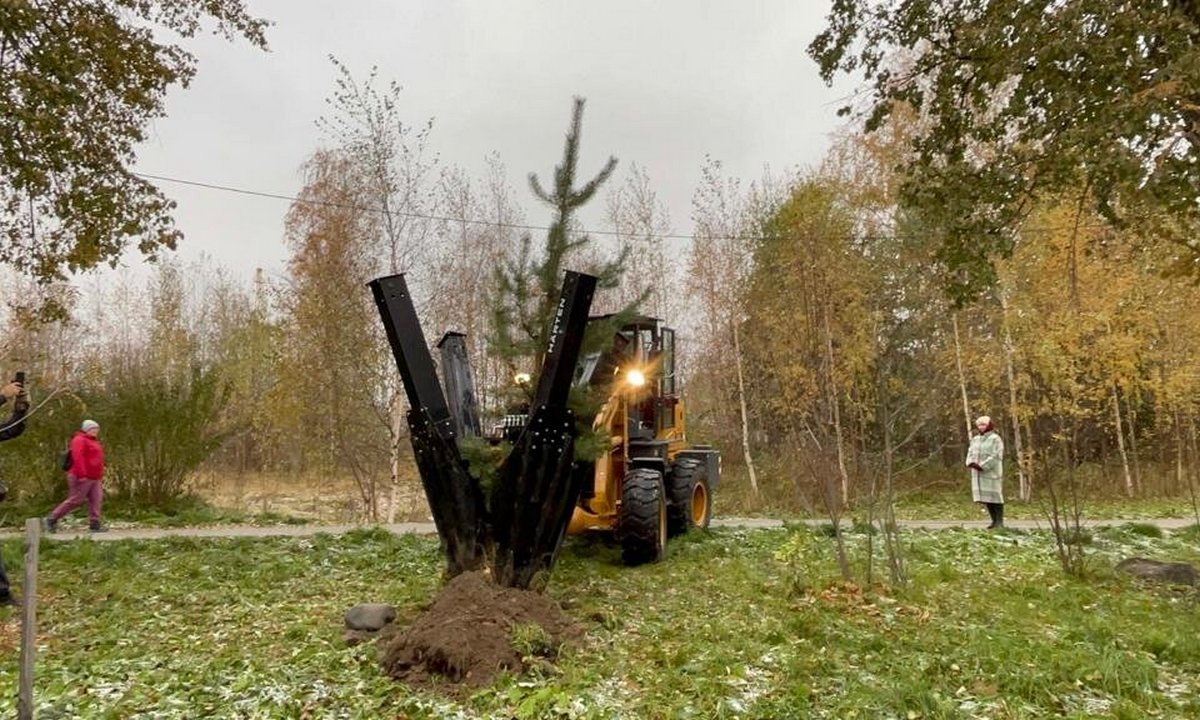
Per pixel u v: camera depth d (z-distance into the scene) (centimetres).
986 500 1197
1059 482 1762
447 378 693
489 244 1970
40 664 525
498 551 620
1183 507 1656
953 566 874
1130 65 580
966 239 775
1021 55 634
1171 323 1905
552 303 618
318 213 1653
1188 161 589
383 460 1889
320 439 1956
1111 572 841
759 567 843
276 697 442
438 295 1719
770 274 1930
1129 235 1233
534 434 600
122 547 984
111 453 1482
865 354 1555
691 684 457
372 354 1616
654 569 827
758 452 2197
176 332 3072
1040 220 1647
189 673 490
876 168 1783
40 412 1398
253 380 2845
